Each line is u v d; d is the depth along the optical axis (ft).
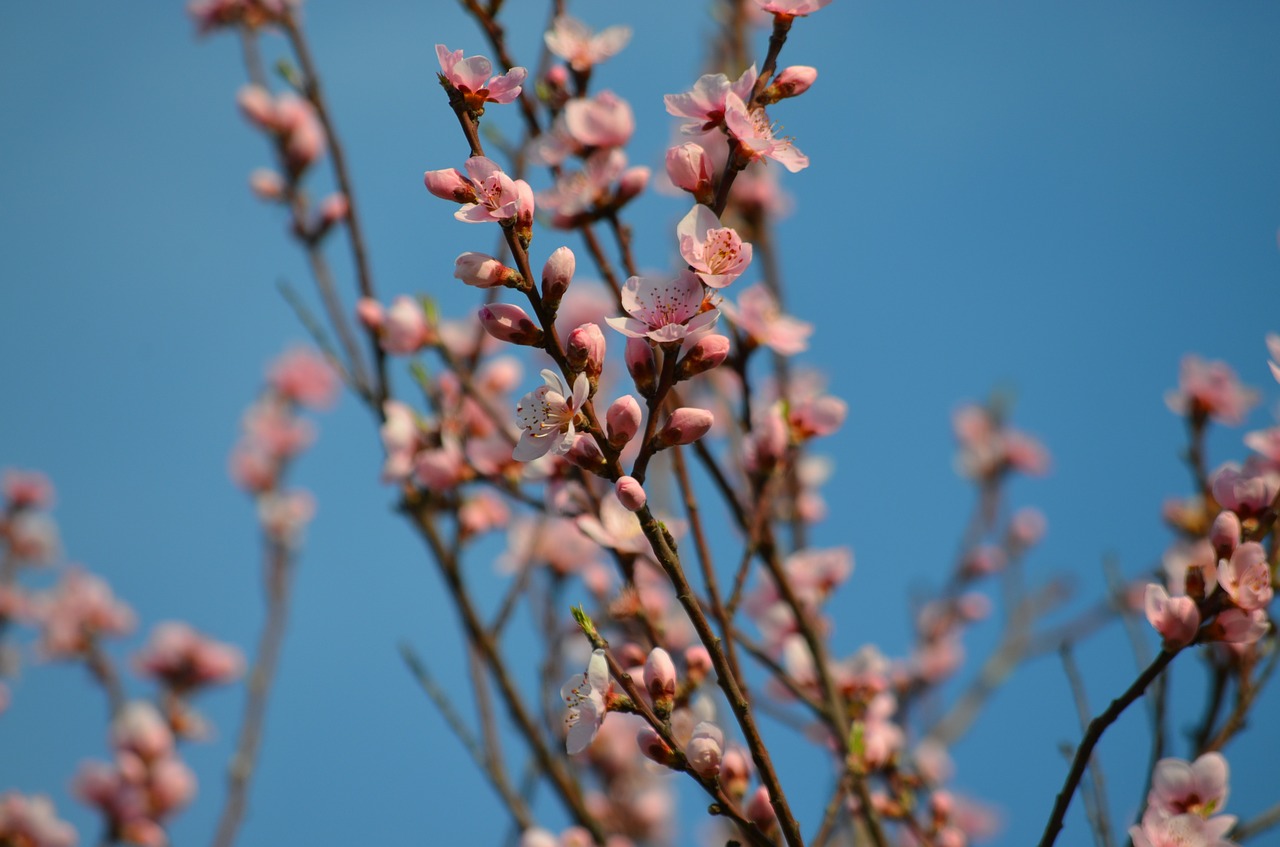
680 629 4.67
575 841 4.57
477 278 3.85
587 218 4.50
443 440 4.77
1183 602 3.95
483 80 3.91
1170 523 5.13
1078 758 3.94
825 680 4.51
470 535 4.80
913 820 4.55
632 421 3.86
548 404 3.87
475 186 3.88
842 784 4.32
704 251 3.89
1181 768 4.05
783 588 4.52
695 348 3.89
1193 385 4.76
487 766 4.62
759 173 5.70
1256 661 4.30
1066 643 4.39
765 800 4.09
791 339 4.48
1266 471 4.27
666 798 5.54
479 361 5.30
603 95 4.51
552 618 4.84
